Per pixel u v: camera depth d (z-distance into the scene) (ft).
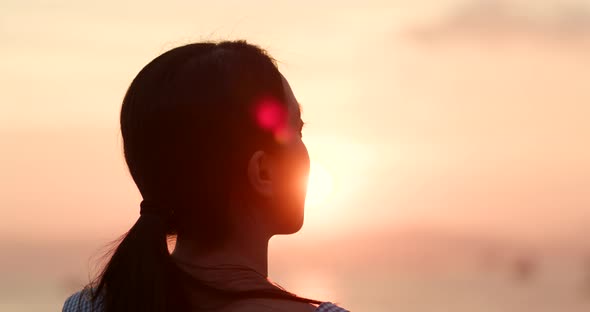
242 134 6.92
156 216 7.03
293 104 7.38
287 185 7.15
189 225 7.08
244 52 7.19
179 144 6.93
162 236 6.95
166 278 6.83
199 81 6.97
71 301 7.81
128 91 7.30
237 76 6.99
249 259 7.05
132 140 7.12
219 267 6.91
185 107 6.91
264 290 6.70
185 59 7.15
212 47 7.27
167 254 6.91
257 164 6.96
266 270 7.16
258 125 6.96
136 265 6.88
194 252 7.07
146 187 7.13
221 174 6.92
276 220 7.21
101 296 7.36
